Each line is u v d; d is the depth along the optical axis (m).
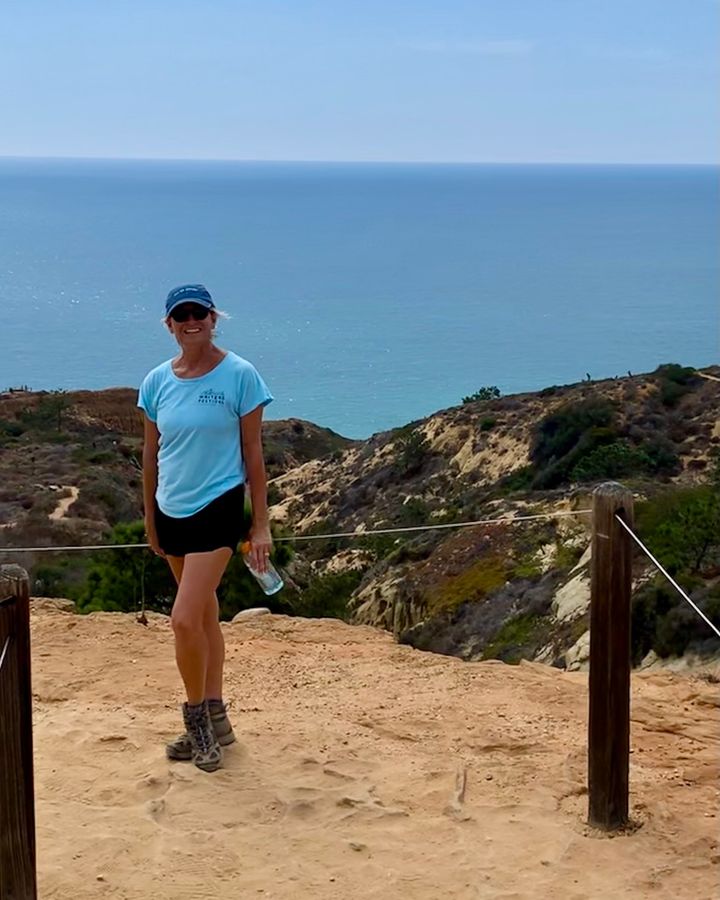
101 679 6.27
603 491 4.10
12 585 3.22
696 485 31.38
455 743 5.27
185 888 3.94
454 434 48.66
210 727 4.94
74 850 4.18
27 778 3.31
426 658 6.89
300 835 4.32
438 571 26.23
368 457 52.06
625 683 4.22
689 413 43.28
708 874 3.98
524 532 27.20
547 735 5.37
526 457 44.47
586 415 43.59
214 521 4.73
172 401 4.75
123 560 14.45
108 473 49.72
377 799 4.61
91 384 184.38
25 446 58.06
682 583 14.96
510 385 186.25
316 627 7.84
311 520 48.28
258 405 4.77
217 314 4.84
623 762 4.29
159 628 7.50
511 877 4.00
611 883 3.94
